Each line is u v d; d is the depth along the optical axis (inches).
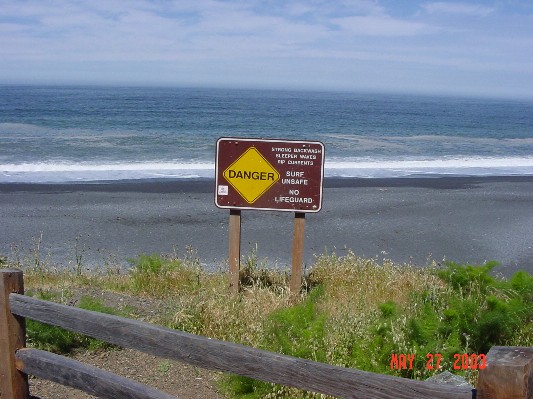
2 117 2015.3
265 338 210.4
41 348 210.8
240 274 328.5
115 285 315.9
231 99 4281.5
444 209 678.5
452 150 1466.5
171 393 191.2
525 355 89.7
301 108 3454.7
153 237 522.6
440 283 306.8
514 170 1081.4
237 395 187.6
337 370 106.5
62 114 2204.7
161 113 2490.2
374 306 262.2
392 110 3602.4
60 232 533.6
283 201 296.7
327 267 342.6
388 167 1071.0
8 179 827.4
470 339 210.1
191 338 121.9
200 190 762.8
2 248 475.8
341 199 716.7
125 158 1097.4
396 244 524.4
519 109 4510.3
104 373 135.6
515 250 518.3
